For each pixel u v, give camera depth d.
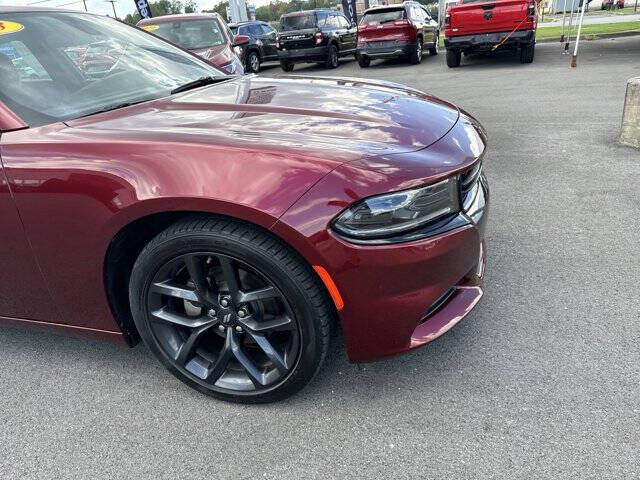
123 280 2.19
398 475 1.79
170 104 2.40
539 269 2.99
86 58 2.66
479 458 1.82
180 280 2.07
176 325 2.14
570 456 1.79
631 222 3.46
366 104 2.39
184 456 1.96
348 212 1.73
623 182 4.12
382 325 1.87
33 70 2.39
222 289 2.01
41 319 2.37
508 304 2.68
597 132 5.52
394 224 1.77
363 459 1.87
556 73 9.48
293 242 1.73
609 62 10.12
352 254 1.74
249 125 2.06
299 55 14.70
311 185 1.73
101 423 2.15
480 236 2.07
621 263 2.97
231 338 2.06
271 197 1.72
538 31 18.69
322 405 2.13
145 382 2.38
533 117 6.41
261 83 2.84
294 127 2.04
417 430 1.97
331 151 1.83
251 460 1.91
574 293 2.73
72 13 2.96
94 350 2.65
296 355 1.95
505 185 4.31
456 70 11.53
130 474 1.90
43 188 1.98
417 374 2.25
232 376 2.16
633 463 1.74
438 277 1.86
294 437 1.99
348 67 15.06
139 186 1.84
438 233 1.84
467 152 2.08
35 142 2.04
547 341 2.38
